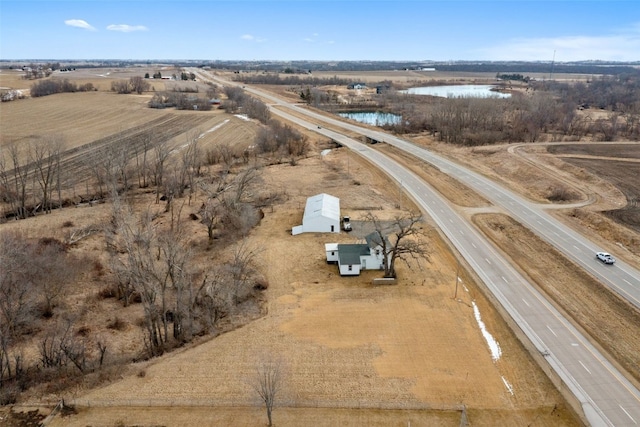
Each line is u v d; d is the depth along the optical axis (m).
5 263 52.69
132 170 110.88
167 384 44.56
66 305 58.31
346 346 50.41
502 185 106.94
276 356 48.59
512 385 44.81
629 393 43.59
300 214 89.88
